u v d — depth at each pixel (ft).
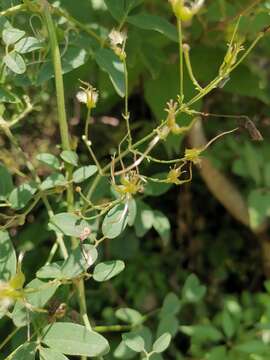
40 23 0.83
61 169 0.80
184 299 0.99
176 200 1.45
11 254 0.69
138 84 1.12
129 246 1.27
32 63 0.75
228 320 1.10
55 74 0.72
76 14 0.90
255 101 1.30
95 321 1.21
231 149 1.28
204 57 1.02
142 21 0.82
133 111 1.26
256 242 1.46
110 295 1.28
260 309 1.20
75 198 0.90
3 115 0.86
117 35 0.71
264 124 1.31
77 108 1.16
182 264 1.44
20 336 0.78
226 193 1.26
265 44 1.08
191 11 0.65
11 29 0.71
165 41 0.98
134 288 1.31
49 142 1.14
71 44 0.77
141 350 0.79
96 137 1.25
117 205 0.70
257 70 1.19
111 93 1.04
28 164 0.80
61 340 0.68
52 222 0.69
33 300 0.69
